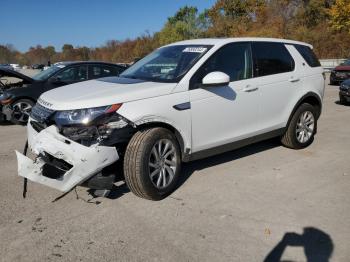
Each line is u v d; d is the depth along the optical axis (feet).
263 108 18.79
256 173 17.89
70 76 31.09
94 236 12.22
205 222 13.11
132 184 14.17
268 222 13.10
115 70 33.04
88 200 14.85
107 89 14.69
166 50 18.51
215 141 16.75
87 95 14.10
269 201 14.80
